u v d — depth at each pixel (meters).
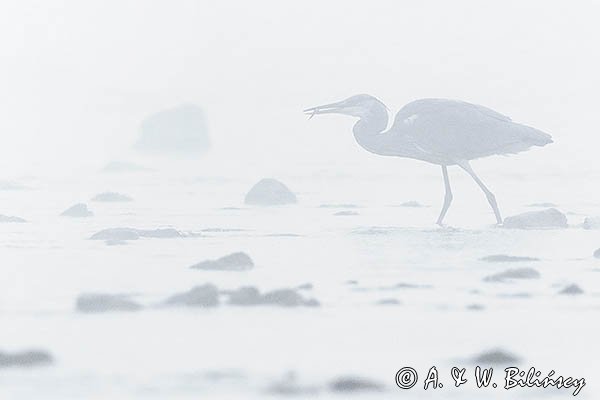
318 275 14.99
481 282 14.41
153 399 9.09
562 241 18.77
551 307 12.73
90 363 10.13
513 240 18.97
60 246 17.86
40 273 15.05
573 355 10.62
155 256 16.78
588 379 9.91
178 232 19.53
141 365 10.09
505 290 13.78
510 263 16.20
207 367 10.05
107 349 10.64
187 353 10.52
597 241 18.75
